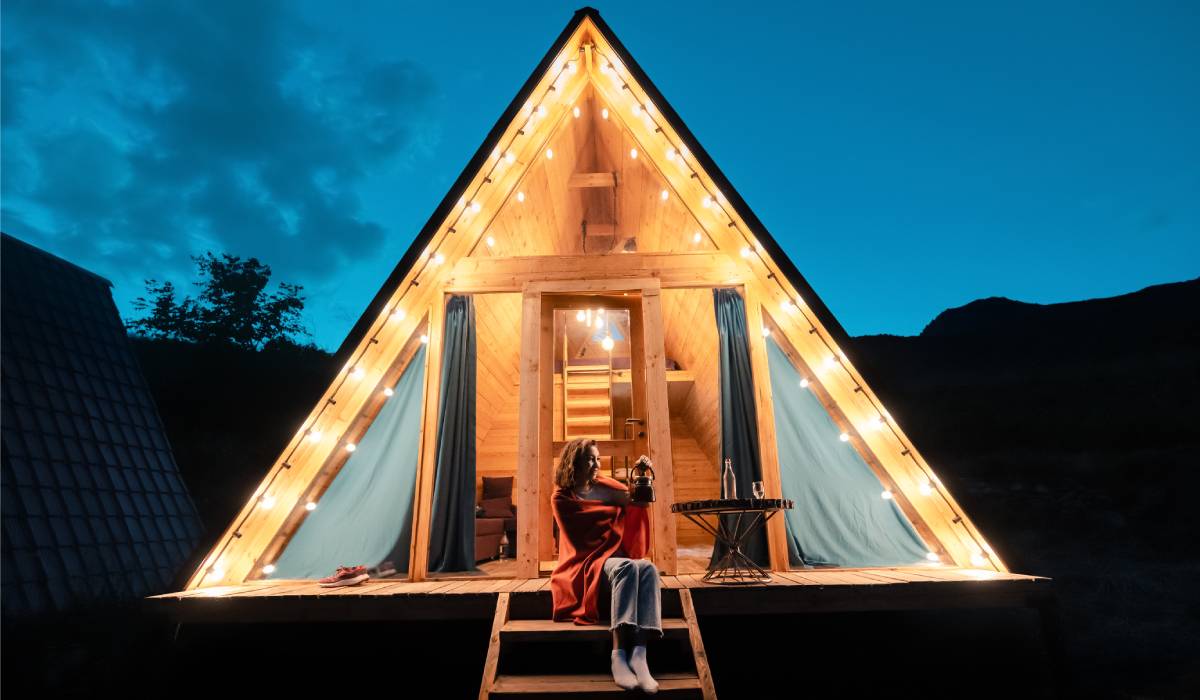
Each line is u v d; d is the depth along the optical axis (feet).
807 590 11.47
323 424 15.10
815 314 14.90
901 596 11.55
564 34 16.44
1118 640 15.33
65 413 23.39
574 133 19.47
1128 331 98.99
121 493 23.88
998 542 13.65
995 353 106.22
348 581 13.47
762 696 12.10
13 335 23.17
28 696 13.39
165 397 45.24
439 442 15.60
